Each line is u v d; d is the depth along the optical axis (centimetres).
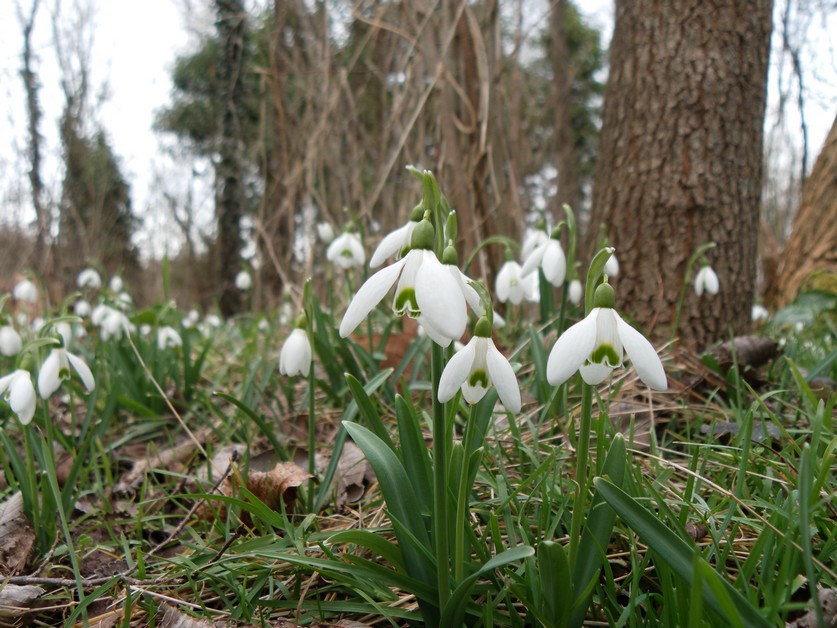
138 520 33
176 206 256
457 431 40
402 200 80
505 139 80
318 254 90
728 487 31
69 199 221
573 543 22
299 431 47
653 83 58
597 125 298
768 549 22
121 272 88
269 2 91
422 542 24
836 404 39
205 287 252
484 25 74
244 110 139
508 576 24
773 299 93
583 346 20
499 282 47
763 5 58
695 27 57
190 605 26
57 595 28
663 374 20
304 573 28
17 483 36
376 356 52
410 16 75
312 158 82
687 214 58
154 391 53
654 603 25
